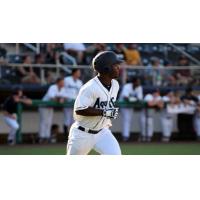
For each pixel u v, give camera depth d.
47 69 61.75
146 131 63.00
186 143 59.53
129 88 61.28
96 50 62.66
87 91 24.08
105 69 24.12
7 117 56.47
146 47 66.00
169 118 63.12
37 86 59.94
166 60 66.38
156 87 63.34
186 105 63.19
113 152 24.80
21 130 61.25
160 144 58.06
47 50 61.28
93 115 23.84
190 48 68.38
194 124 64.12
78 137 24.86
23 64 59.62
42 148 52.22
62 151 49.12
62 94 58.38
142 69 64.88
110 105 24.92
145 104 61.88
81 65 62.22
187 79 65.88
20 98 57.03
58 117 63.25
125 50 63.41
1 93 59.25
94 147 25.36
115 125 65.62
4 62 59.25
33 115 62.09
